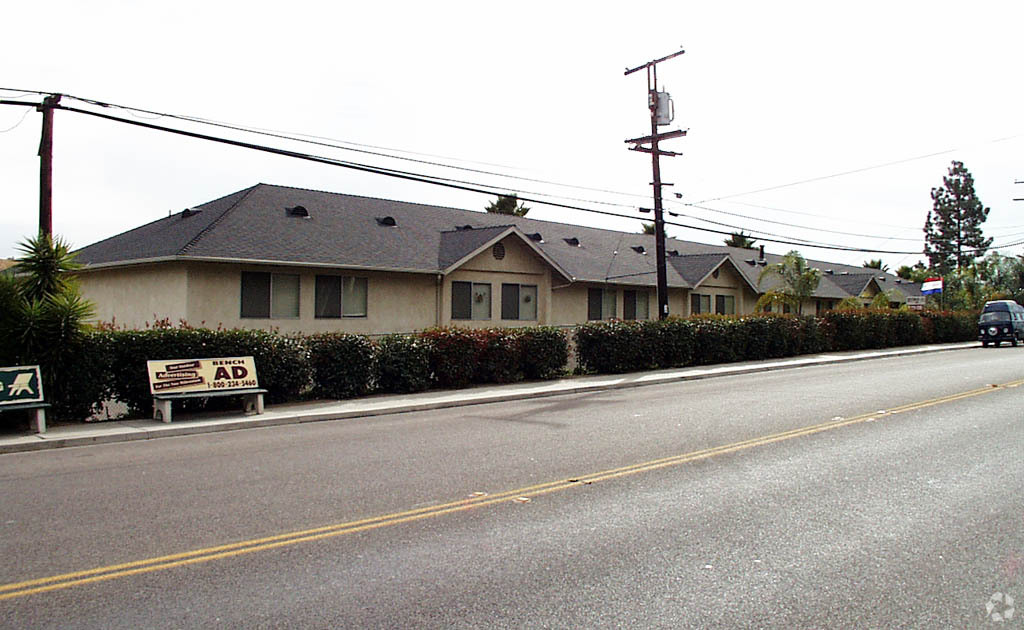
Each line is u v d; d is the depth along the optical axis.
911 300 42.97
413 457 9.48
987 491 7.56
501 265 27.03
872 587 4.96
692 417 12.95
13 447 10.54
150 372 13.05
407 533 6.16
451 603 4.69
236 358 14.00
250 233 21.45
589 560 5.49
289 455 9.75
